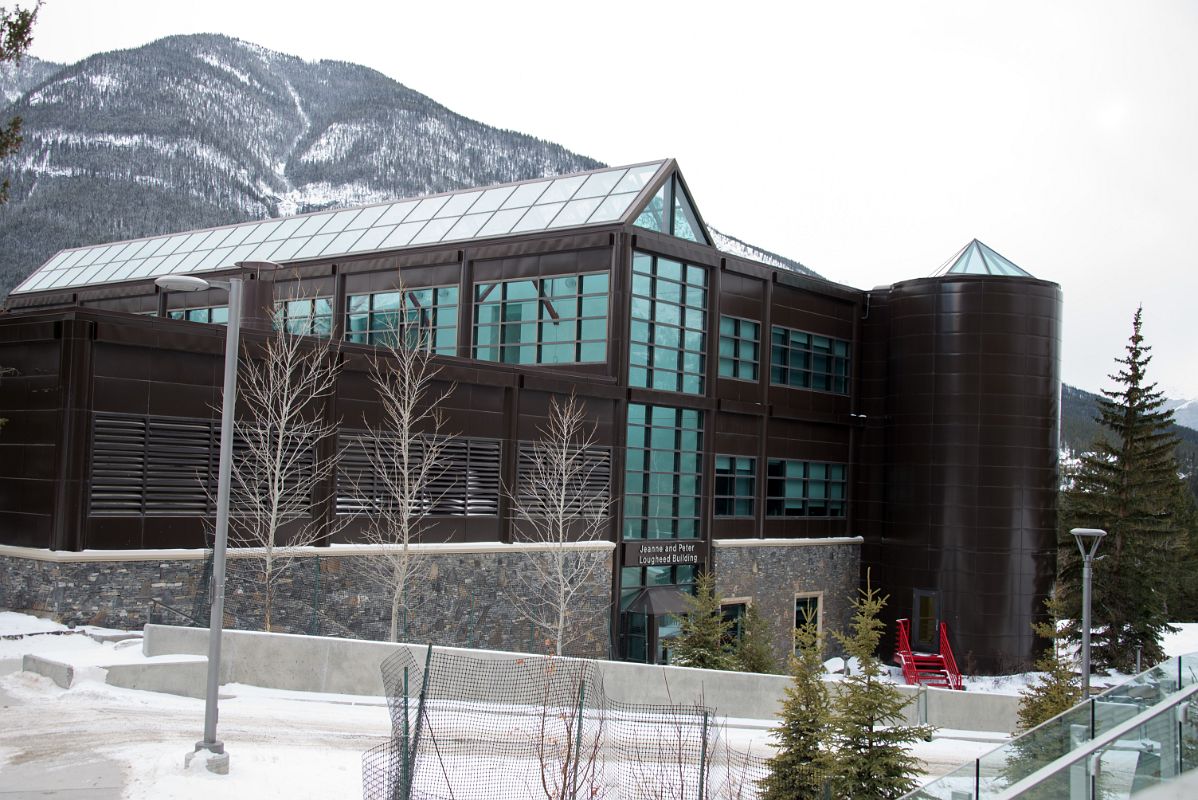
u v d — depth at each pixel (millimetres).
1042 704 25859
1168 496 51000
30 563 24547
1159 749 13664
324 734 19375
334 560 28609
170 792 15062
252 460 27688
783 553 43656
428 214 44844
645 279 37625
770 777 18062
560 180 41875
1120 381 49562
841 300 47000
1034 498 44062
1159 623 47344
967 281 44531
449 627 31078
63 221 196000
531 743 19219
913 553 44906
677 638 30688
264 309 36500
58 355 24625
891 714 18469
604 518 35906
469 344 39312
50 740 17594
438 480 31625
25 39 20016
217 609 16422
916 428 45188
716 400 40312
